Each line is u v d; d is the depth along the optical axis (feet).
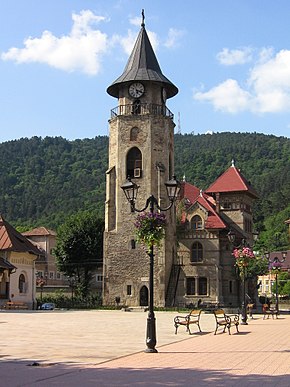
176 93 251.60
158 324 134.82
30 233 392.06
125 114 238.89
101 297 262.67
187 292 230.48
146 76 238.68
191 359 65.67
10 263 225.15
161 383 47.91
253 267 232.53
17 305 218.79
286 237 481.46
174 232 235.81
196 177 604.90
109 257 232.94
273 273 215.72
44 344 84.02
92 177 617.62
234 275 232.53
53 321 143.64
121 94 244.01
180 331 112.27
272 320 159.84
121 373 54.13
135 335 101.45
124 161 236.02
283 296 356.18
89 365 60.29
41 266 380.99
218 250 231.09
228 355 69.82
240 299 235.61
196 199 245.45
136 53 246.27
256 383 47.65
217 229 231.50
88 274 287.89
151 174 232.12
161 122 237.04
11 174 648.38
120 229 232.94
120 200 234.38
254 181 620.08
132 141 236.22
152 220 80.28
